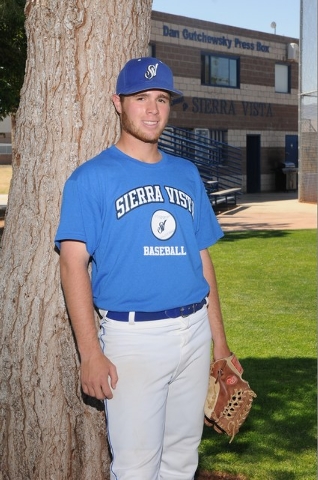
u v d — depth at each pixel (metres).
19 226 3.20
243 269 10.53
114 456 2.83
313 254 11.91
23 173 3.20
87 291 2.75
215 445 4.34
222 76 27.98
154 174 2.86
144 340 2.78
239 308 7.98
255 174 29.92
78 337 2.73
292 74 30.95
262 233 15.14
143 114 2.84
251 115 29.23
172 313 2.81
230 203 22.53
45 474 3.21
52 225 3.16
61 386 3.19
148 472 2.81
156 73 2.83
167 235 2.81
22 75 15.09
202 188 3.08
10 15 14.10
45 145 3.16
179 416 3.00
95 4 3.16
